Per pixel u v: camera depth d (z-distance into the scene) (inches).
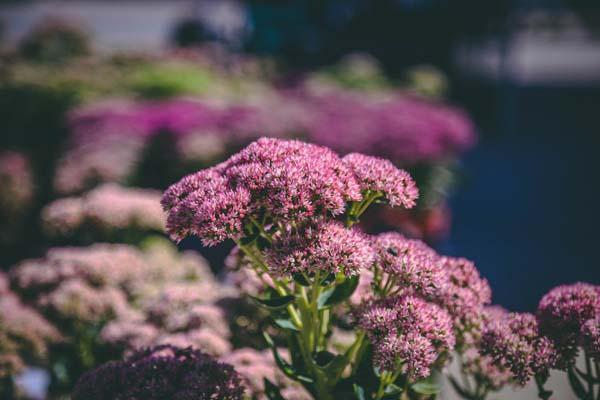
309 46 588.7
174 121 256.8
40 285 117.8
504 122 540.1
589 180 418.0
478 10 565.3
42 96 334.6
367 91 385.1
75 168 231.9
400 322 70.7
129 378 80.2
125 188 234.5
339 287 76.7
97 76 397.7
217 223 66.8
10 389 107.2
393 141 230.8
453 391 130.5
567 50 1107.9
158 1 1449.3
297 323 78.4
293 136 247.0
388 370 69.5
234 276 104.7
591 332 70.4
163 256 142.5
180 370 80.7
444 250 289.0
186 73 406.6
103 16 1220.5
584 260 290.7
